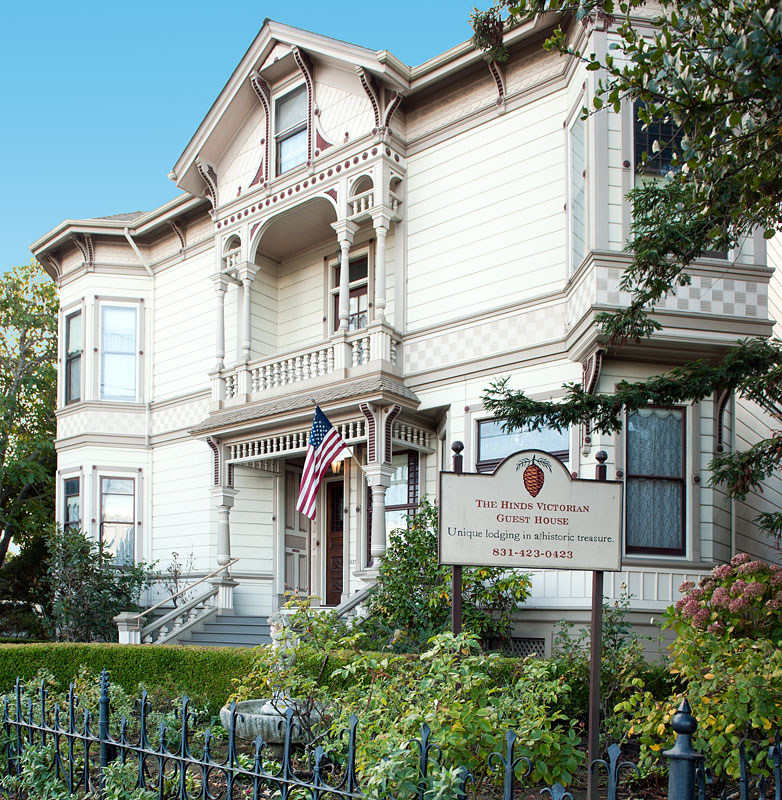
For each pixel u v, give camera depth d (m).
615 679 8.09
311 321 17.72
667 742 6.23
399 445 14.73
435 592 11.14
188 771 6.14
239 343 17.81
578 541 5.99
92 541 18.05
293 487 18.12
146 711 5.10
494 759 4.73
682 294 11.20
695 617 6.61
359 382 14.44
